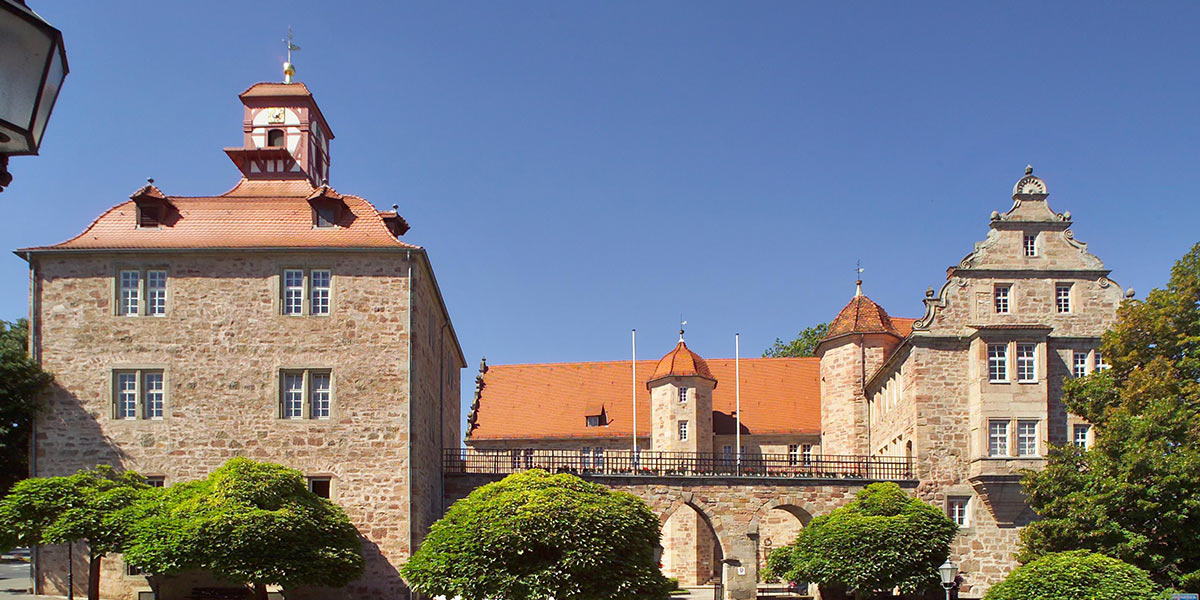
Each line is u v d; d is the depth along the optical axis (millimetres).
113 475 38719
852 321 64562
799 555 47188
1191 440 38000
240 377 40500
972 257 51125
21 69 6137
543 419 72375
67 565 39344
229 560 33062
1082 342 49938
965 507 49562
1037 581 33656
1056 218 51250
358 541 36844
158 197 41938
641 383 73750
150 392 40531
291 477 35906
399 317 40875
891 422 56438
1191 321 40281
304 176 47438
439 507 47344
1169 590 33188
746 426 70562
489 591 34125
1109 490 37812
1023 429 48969
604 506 35938
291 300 41094
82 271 40938
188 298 40906
